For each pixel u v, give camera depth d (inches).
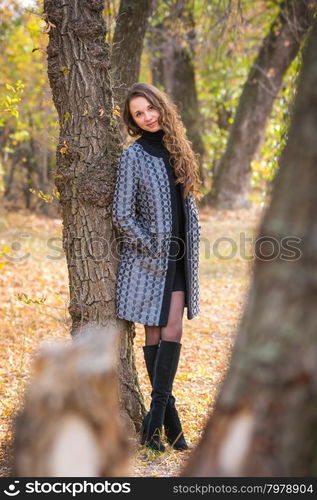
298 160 92.0
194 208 210.5
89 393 97.0
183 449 204.2
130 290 203.8
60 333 354.0
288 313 89.4
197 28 786.8
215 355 333.4
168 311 202.5
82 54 205.8
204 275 538.9
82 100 206.2
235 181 931.3
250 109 911.0
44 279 492.4
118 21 360.2
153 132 207.9
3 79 820.6
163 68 942.4
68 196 208.8
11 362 305.6
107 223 208.4
